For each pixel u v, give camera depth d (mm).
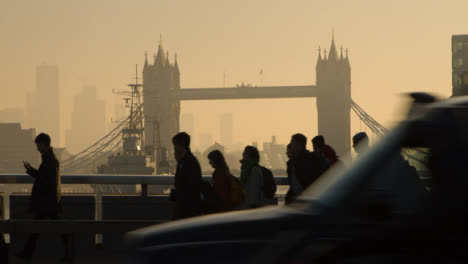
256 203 13750
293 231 4305
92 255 14977
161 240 4996
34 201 14430
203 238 4805
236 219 4824
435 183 4176
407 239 4031
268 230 4496
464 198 4078
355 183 4402
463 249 3955
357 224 4145
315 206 4543
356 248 4090
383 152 4414
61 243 15203
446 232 4004
